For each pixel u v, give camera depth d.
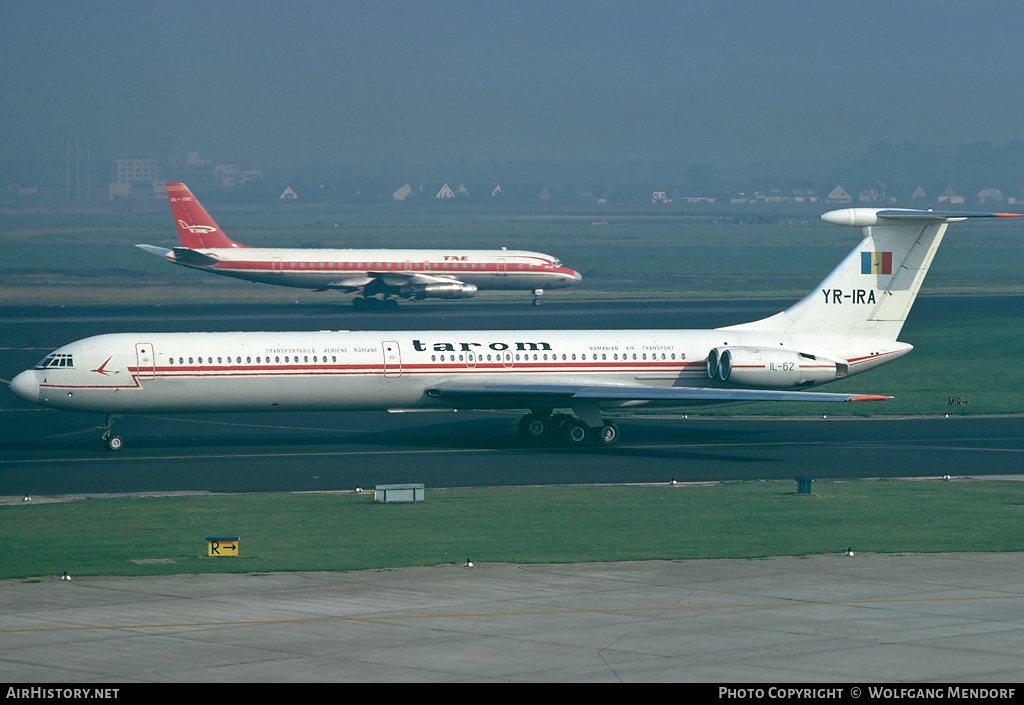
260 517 165.12
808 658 101.25
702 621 112.00
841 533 154.75
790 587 125.12
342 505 175.12
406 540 149.50
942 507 174.25
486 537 151.50
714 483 197.00
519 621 111.75
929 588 124.88
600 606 117.25
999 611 115.94
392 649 103.06
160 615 113.06
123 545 145.88
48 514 167.12
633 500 179.75
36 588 123.19
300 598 119.62
